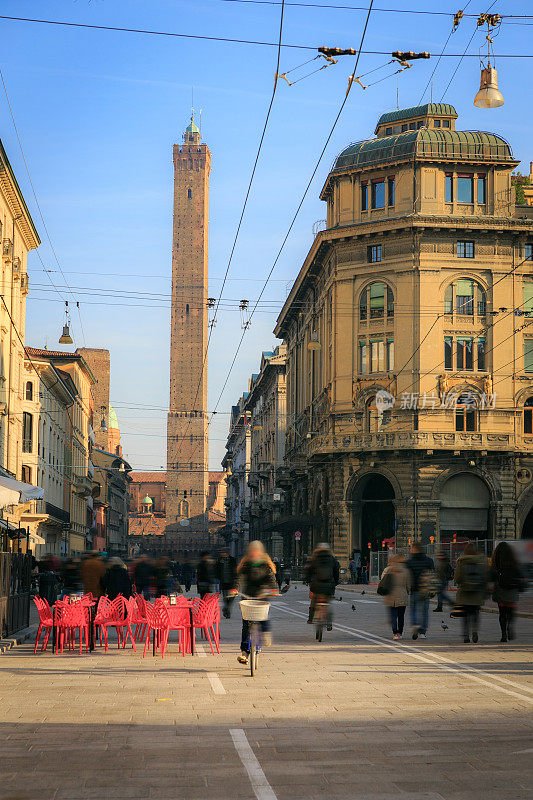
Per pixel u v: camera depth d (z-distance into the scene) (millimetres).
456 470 61500
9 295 47781
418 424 61469
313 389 76375
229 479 162125
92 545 116750
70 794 8391
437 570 34656
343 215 65312
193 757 9781
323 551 23484
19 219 49375
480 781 8805
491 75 22922
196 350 197875
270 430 108250
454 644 21984
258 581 17344
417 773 9117
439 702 13195
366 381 63656
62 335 60844
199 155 197250
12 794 8391
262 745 10367
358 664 17891
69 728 11367
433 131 63375
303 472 77688
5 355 47625
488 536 61812
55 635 21328
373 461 63031
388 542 63031
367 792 8430
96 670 17500
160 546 194625
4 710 12719
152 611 20219
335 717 12023
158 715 12234
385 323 63469
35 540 46750
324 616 23031
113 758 9750
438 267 62406
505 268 62844
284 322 90375
